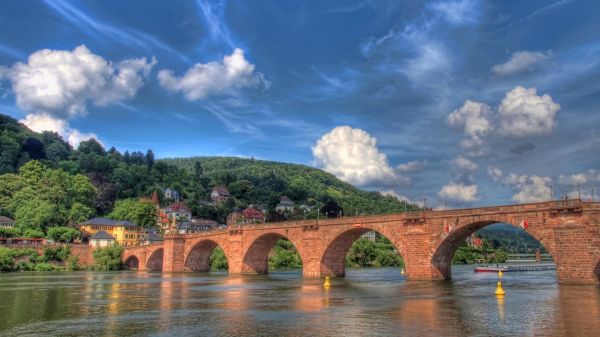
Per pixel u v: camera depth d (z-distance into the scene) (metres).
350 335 36.28
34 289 79.12
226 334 37.47
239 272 123.69
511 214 74.81
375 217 93.31
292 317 45.78
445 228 82.31
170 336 36.91
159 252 155.25
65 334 38.12
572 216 68.50
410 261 87.19
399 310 49.38
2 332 39.22
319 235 103.50
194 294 69.56
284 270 154.62
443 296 62.03
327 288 77.50
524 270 138.88
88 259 166.75
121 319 45.53
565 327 38.06
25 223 186.38
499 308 49.38
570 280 68.25
